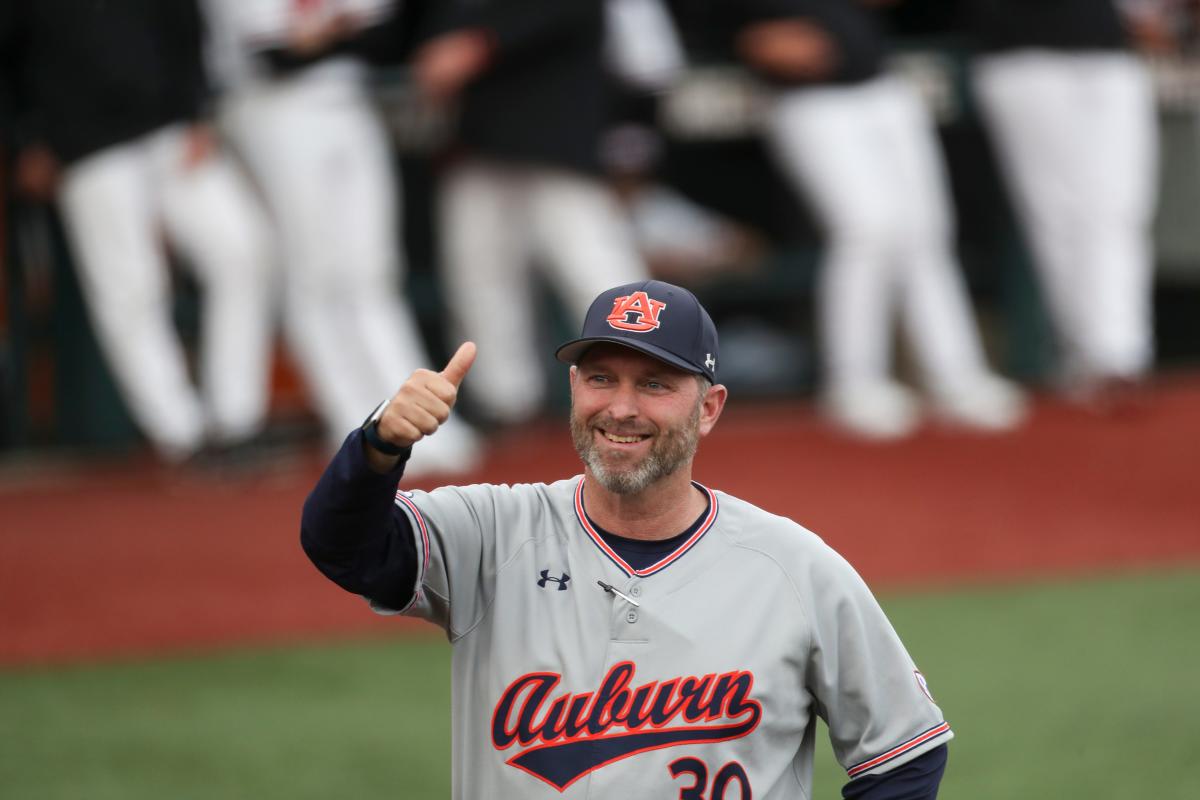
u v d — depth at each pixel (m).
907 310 32.34
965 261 38.47
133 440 32.12
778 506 26.11
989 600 22.44
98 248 26.98
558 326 34.41
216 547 24.25
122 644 20.45
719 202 37.81
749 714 9.30
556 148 27.80
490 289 29.91
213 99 27.88
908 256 31.80
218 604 21.89
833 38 30.33
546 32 27.25
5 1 26.34
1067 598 22.56
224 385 27.88
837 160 30.61
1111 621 21.70
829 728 9.81
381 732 18.08
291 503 26.77
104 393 31.88
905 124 31.39
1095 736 18.02
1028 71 32.88
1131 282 33.66
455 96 28.48
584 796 9.21
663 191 37.28
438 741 17.86
